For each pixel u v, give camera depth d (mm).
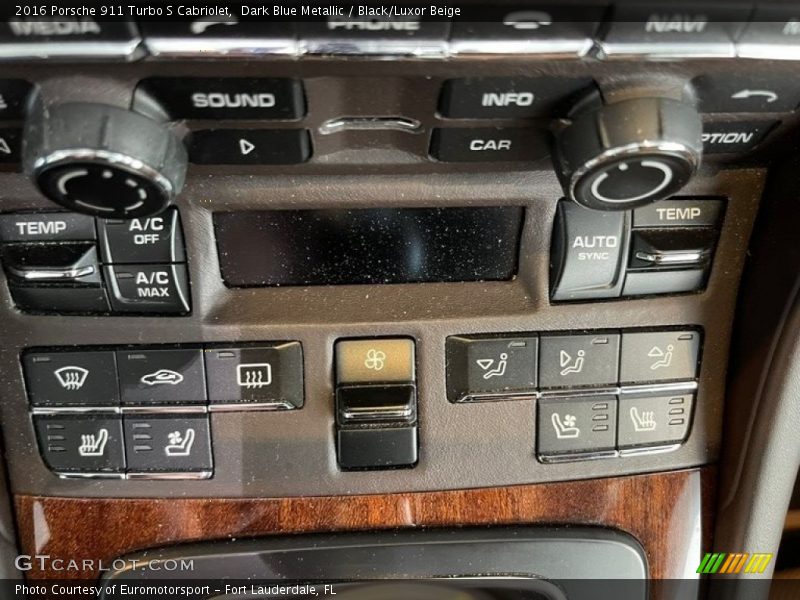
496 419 181
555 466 186
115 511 183
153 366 174
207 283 170
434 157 155
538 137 148
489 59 128
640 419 185
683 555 194
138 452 178
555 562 190
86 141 125
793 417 182
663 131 130
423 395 178
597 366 181
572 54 127
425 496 185
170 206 163
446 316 175
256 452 179
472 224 171
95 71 126
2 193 158
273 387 175
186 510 183
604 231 171
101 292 167
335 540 185
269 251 170
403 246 172
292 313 173
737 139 156
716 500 195
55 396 176
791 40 128
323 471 181
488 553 188
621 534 192
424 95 136
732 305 182
